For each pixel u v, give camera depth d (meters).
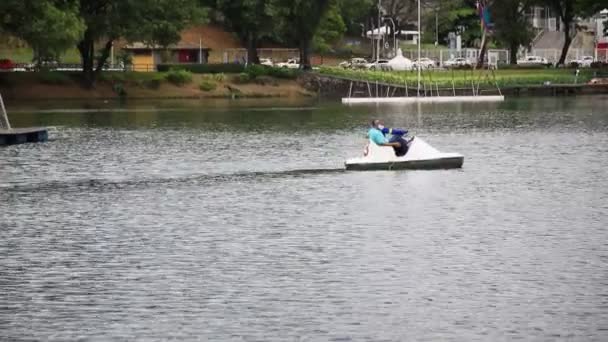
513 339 43.41
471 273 52.88
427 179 84.56
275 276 52.69
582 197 75.12
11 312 47.44
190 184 83.81
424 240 60.50
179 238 61.91
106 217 69.25
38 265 55.47
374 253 57.31
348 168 90.31
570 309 46.97
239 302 48.50
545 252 57.16
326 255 56.97
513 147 111.31
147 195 78.31
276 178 86.50
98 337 44.19
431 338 43.62
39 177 88.69
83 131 133.88
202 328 45.09
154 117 161.25
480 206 71.69
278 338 43.81
